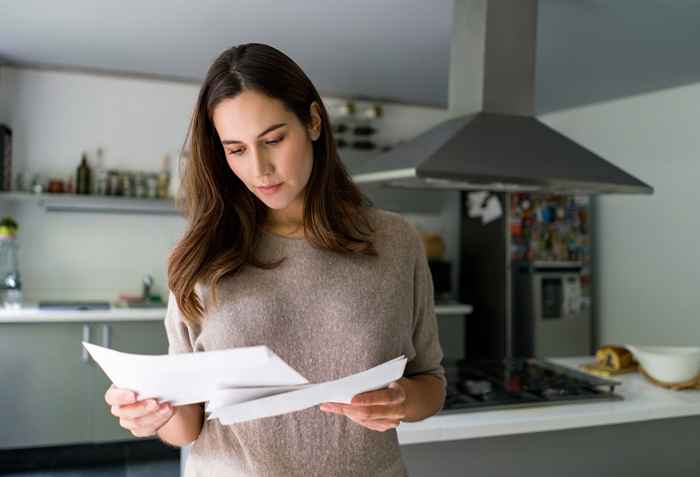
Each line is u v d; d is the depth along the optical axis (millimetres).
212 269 1088
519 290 4887
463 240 5371
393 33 3449
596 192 2857
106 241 4602
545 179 2506
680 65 3863
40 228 4453
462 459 2096
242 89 1000
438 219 5543
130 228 4656
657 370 2494
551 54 3689
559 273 4867
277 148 1031
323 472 1072
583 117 5207
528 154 2594
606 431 2287
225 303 1083
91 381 3934
